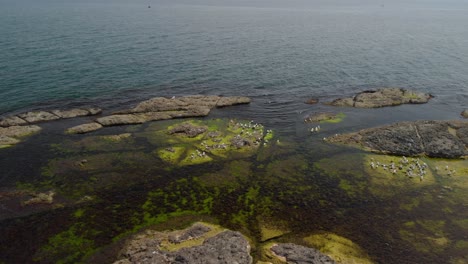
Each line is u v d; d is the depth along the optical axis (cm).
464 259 2988
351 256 2988
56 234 3209
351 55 10625
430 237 3241
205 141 5003
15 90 6631
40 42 10550
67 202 3656
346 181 4109
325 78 8281
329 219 3462
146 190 3891
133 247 3023
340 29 16375
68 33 12369
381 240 3195
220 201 3725
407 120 5972
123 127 5438
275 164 4469
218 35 13462
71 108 6012
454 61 10094
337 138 5153
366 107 6494
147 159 4522
